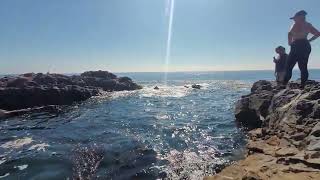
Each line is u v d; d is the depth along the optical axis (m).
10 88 24.56
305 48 10.88
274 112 11.56
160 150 10.83
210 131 13.73
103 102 26.30
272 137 9.41
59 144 11.83
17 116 19.62
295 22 10.84
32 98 24.47
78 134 13.54
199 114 18.73
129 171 8.88
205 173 8.59
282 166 6.66
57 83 31.16
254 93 16.75
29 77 31.08
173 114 18.98
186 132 13.66
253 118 14.48
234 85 49.47
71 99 26.41
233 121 15.90
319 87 10.34
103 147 11.22
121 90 38.50
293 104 10.07
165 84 56.78
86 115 19.28
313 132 7.58
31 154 10.56
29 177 8.55
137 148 11.06
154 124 15.66
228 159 9.67
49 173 8.80
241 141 11.69
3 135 13.77
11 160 9.95
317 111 8.69
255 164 7.48
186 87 44.50
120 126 15.26
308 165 6.31
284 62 14.62
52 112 21.05
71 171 8.93
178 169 8.95
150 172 8.77
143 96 31.16
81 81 35.19
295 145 7.86
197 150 10.77
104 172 8.83
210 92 35.75
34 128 15.35
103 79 39.50
